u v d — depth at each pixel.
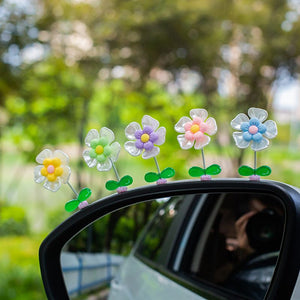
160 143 1.46
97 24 6.94
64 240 1.57
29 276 5.66
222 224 2.05
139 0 6.89
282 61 7.25
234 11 6.96
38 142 7.24
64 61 6.96
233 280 1.88
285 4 7.10
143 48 7.13
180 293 1.91
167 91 7.25
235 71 7.33
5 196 8.29
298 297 1.21
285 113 7.80
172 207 2.49
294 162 7.29
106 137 1.50
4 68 6.62
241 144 1.39
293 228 1.27
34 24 6.63
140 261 2.57
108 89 7.00
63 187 6.79
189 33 7.01
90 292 2.82
